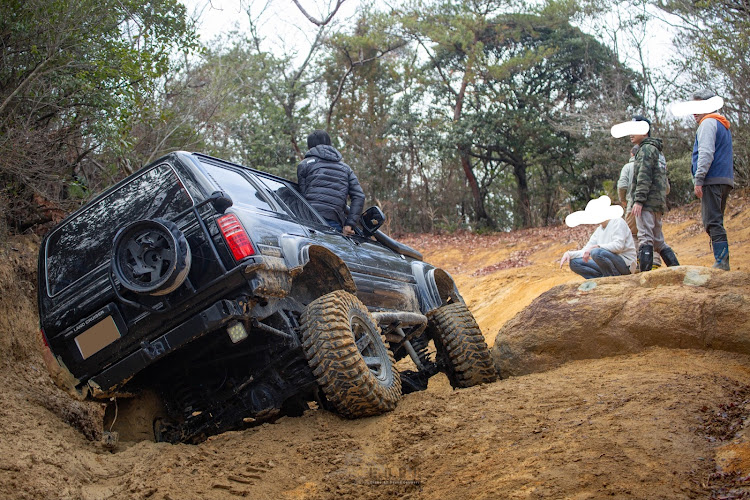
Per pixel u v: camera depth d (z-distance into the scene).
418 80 29.91
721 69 15.70
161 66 8.59
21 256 6.91
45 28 7.28
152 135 10.52
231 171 5.21
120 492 3.70
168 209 4.50
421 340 7.00
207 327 4.21
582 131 23.86
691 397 4.16
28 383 5.59
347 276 5.19
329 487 3.63
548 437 3.81
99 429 5.41
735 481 3.04
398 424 4.41
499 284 12.94
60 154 7.76
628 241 6.91
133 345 4.41
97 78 7.81
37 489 3.56
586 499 3.03
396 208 29.05
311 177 6.20
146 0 8.77
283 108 27.53
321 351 4.48
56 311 4.54
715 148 6.64
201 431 4.84
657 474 3.19
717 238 6.62
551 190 27.66
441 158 28.50
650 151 7.12
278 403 4.79
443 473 3.63
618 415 3.96
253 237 4.40
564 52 27.42
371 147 29.73
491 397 4.74
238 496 3.57
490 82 27.97
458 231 28.30
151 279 4.19
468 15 28.28
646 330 5.59
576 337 5.85
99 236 4.63
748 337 5.18
